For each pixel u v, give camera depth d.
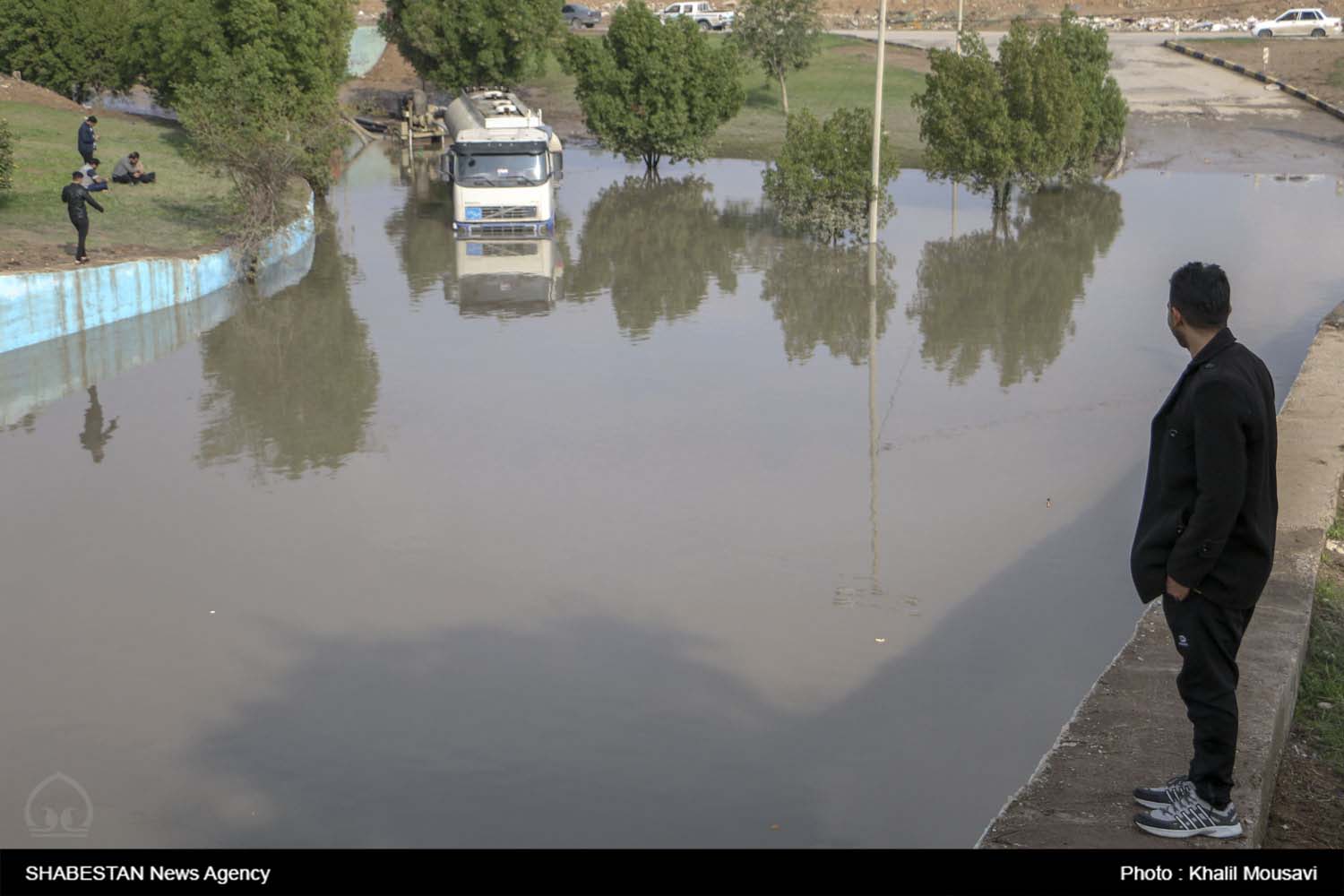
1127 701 5.61
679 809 6.71
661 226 27.64
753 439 13.27
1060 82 27.84
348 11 30.34
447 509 11.28
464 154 26.36
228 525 10.93
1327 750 5.55
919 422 13.86
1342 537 8.03
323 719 7.70
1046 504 11.32
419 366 16.41
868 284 21.56
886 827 6.52
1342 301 19.30
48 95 34.91
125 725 7.63
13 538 10.64
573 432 13.52
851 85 45.91
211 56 28.31
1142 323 18.59
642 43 33.78
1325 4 64.50
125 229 21.77
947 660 8.45
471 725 7.62
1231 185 31.61
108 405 14.73
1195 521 3.99
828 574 9.85
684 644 8.70
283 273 22.59
